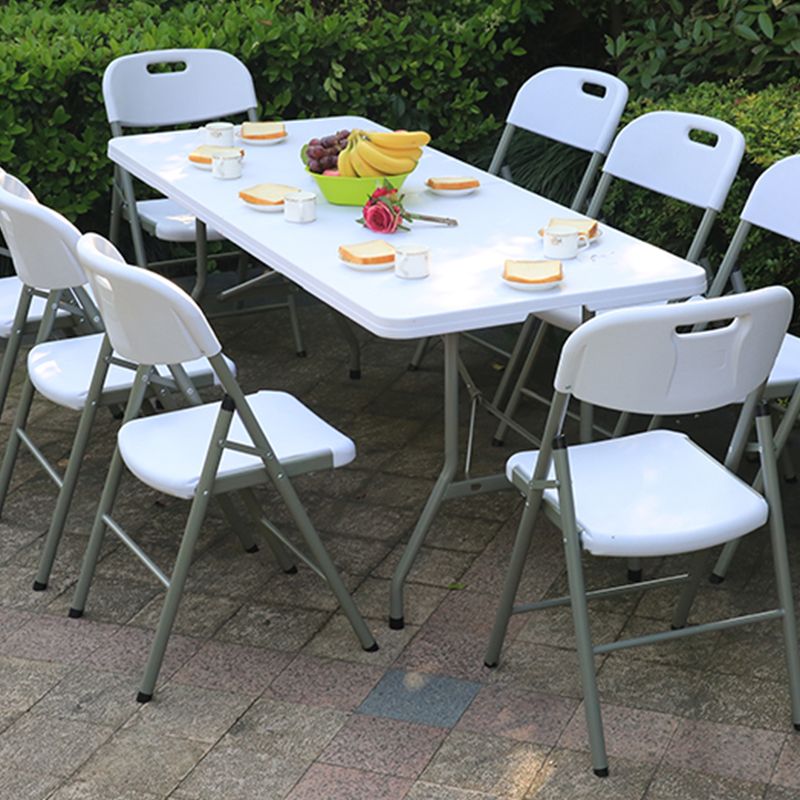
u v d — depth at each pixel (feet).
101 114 16.63
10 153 16.20
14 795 8.67
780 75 16.33
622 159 13.10
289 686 9.73
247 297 15.43
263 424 10.12
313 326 16.71
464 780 8.70
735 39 16.33
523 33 19.66
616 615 10.52
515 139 17.65
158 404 14.12
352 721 9.32
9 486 12.71
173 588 9.45
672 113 12.64
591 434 11.55
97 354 11.50
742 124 13.91
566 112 14.15
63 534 11.93
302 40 17.11
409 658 10.04
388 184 11.50
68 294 11.82
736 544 10.78
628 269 10.12
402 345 16.15
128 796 8.64
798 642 9.77
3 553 11.63
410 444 13.56
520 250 10.64
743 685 9.61
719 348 8.25
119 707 9.53
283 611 10.69
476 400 11.34
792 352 11.37
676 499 8.96
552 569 11.22
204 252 14.88
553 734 9.14
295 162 13.39
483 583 11.03
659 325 7.97
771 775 8.70
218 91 15.60
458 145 18.20
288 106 17.85
